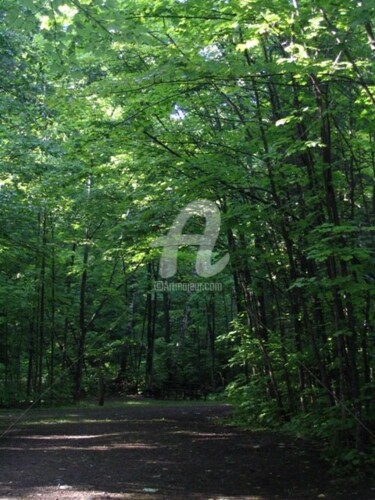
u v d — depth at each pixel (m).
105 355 24.06
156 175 11.52
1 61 12.84
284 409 12.72
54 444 10.80
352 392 8.60
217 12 8.15
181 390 28.56
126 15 8.41
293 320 12.25
